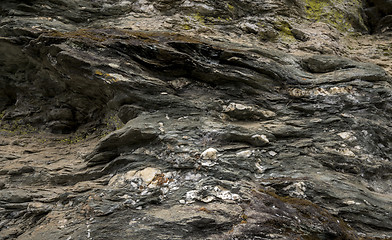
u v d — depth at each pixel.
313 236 3.31
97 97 6.14
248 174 4.26
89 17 7.47
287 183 4.08
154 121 4.92
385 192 4.48
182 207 3.64
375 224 3.64
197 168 4.25
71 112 6.49
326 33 8.60
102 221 3.55
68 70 5.46
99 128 6.38
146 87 5.32
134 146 4.73
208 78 5.84
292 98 5.80
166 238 3.18
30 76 6.61
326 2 9.89
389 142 5.35
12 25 6.21
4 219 3.99
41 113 6.63
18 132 6.28
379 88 5.98
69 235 3.40
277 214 3.50
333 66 6.56
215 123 4.99
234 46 6.66
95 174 4.65
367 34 10.09
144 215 3.57
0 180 4.62
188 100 5.42
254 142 4.75
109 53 5.54
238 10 8.36
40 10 6.91
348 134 5.14
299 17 9.05
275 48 7.57
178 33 6.85
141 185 4.12
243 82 5.82
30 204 4.02
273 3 8.70
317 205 3.81
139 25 7.27
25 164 5.02
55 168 4.86
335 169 4.62
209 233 3.22
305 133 5.14
